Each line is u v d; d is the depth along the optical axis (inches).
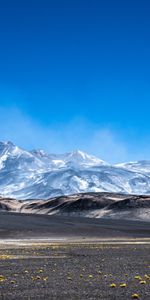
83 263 1718.8
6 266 1594.5
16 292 992.9
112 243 3216.0
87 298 917.2
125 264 1684.3
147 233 4618.6
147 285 1100.5
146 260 1852.9
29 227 4581.7
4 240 3622.0
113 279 1226.6
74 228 4724.4
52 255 2113.7
